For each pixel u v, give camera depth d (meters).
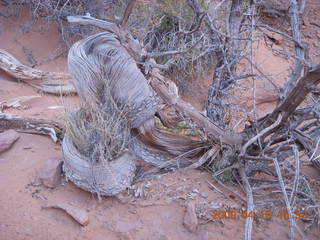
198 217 1.34
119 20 1.24
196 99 2.64
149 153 1.61
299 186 1.54
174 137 1.67
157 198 1.41
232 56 1.87
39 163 1.56
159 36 2.57
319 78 1.19
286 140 1.49
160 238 1.25
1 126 1.80
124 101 1.45
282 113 1.39
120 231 1.27
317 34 3.58
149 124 1.54
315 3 3.92
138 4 2.61
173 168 1.60
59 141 1.75
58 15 2.94
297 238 1.30
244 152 1.40
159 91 1.43
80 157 1.35
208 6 2.23
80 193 1.42
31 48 2.91
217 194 1.46
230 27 1.89
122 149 1.41
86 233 1.25
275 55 3.18
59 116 1.91
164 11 2.50
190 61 2.58
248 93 2.64
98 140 1.38
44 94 2.46
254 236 1.29
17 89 2.44
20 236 1.22
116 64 1.40
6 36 3.03
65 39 2.92
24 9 3.23
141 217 1.33
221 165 1.54
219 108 1.92
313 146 1.39
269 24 3.39
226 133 1.51
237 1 1.86
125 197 1.41
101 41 1.47
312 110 1.38
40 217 1.30
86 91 1.42
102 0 2.88
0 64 2.45
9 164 1.56
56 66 2.75
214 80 1.91
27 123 1.80
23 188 1.42
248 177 1.53
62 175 1.48
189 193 1.44
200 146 1.64
